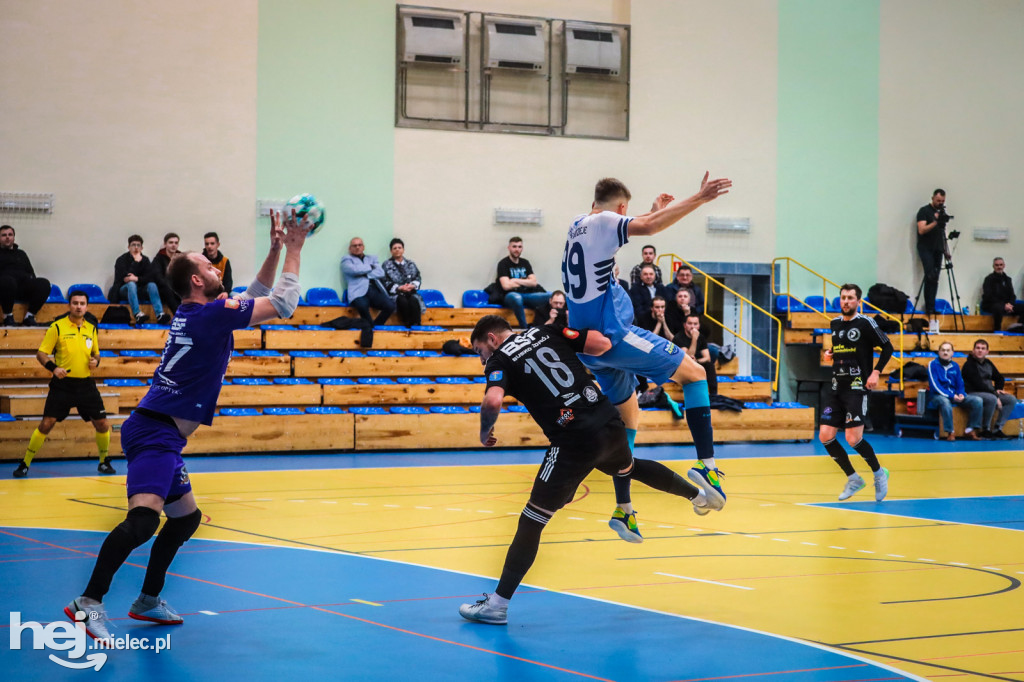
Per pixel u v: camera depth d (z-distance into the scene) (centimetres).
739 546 667
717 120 1719
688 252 1705
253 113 1517
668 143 1695
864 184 1794
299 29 1536
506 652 411
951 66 1842
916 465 1194
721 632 445
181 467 441
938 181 1834
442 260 1596
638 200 1681
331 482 1005
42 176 1430
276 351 1402
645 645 423
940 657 403
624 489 530
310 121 1541
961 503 888
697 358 1448
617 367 549
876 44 1798
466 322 1535
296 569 580
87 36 1450
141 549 638
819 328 1695
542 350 476
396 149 1577
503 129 1623
